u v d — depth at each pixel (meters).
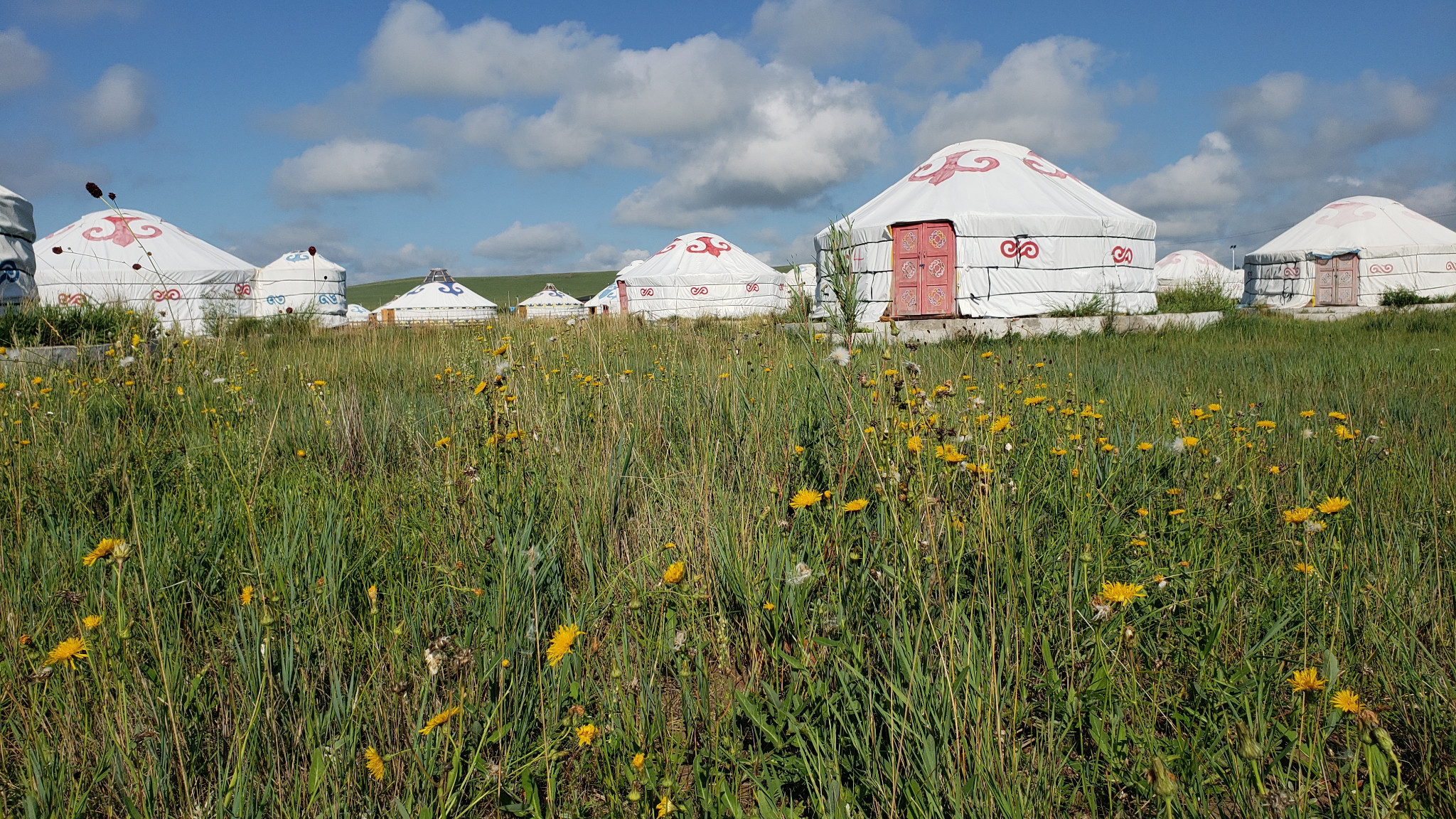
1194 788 1.46
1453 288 25.84
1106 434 3.55
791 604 2.02
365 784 1.62
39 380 4.88
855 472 2.59
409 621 2.10
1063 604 2.04
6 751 1.68
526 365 4.09
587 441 3.51
